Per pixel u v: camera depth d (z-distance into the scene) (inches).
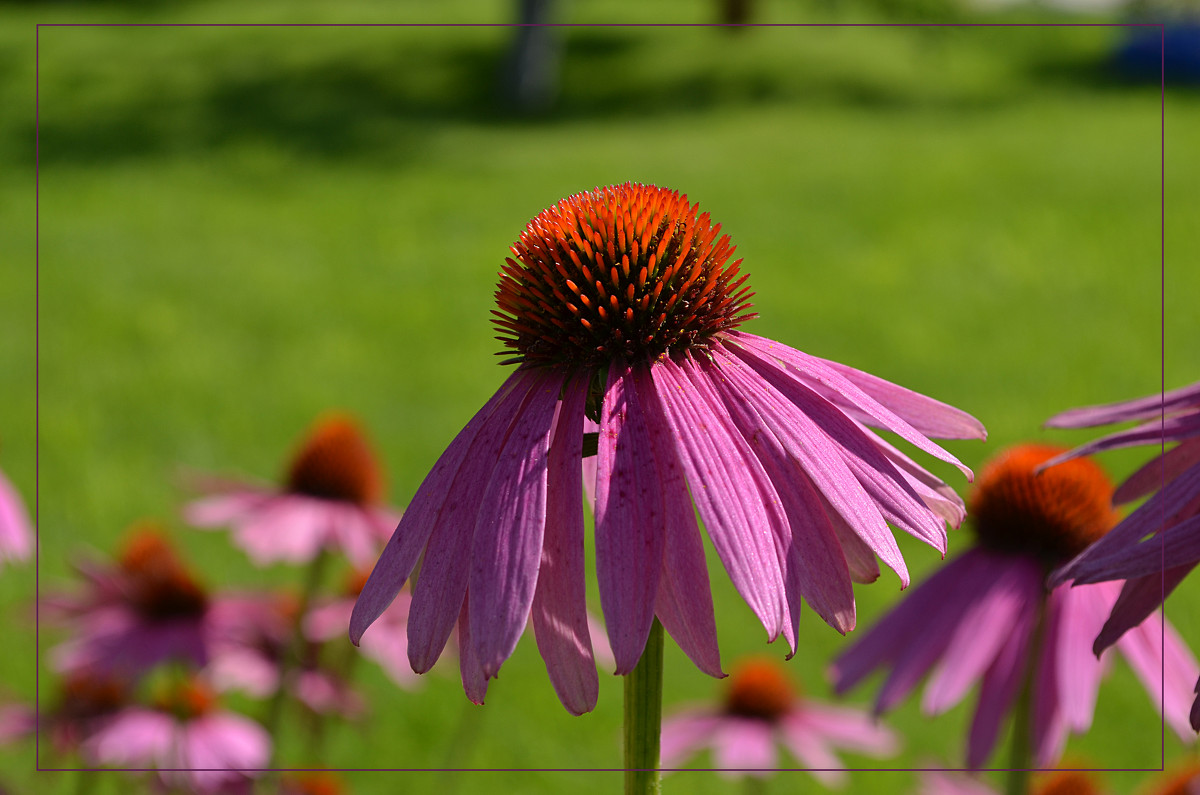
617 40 1082.7
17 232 591.5
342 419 155.5
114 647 140.9
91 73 954.1
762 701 145.5
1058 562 100.5
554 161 741.9
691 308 56.2
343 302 489.1
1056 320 450.6
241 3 1242.6
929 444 52.1
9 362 416.5
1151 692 91.5
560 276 57.0
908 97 928.9
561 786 178.5
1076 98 911.7
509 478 50.1
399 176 714.2
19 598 232.4
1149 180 647.8
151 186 689.6
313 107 884.6
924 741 197.5
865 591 247.8
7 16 1146.7
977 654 95.8
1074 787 116.3
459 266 538.6
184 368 410.0
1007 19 1127.0
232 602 151.2
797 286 488.1
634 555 47.4
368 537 145.9
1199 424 58.2
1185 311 458.3
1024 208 606.9
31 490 309.4
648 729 52.3
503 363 57.0
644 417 52.0
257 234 594.9
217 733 135.0
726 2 1053.2
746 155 747.4
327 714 147.1
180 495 300.8
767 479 49.4
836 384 55.4
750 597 45.4
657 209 58.4
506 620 45.4
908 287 491.8
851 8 1040.2
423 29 1112.8
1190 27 1015.0
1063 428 64.1
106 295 491.5
